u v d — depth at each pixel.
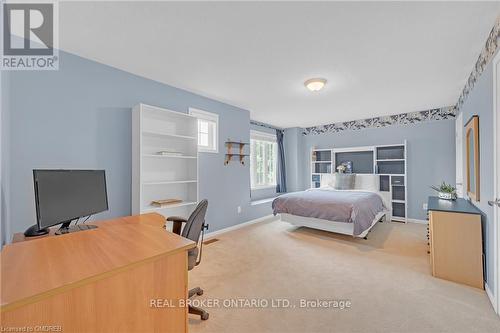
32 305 0.74
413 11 1.68
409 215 4.89
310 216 3.84
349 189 5.04
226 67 2.66
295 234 3.99
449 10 1.67
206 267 2.68
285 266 2.71
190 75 2.89
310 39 2.06
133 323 0.96
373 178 4.98
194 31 1.95
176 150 3.31
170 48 2.24
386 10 1.67
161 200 3.08
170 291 1.08
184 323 1.13
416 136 4.81
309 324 1.71
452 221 2.35
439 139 4.57
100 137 2.57
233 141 4.29
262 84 3.18
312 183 6.08
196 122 3.35
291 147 6.47
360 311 1.86
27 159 2.09
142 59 2.48
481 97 2.27
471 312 1.83
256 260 2.88
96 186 1.85
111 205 2.65
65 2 1.59
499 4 1.60
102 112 2.59
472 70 2.65
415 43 2.12
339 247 3.34
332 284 2.28
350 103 4.14
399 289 2.18
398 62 2.50
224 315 1.82
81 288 0.83
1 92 1.51
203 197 3.77
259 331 1.64
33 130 2.13
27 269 0.89
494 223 1.89
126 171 2.79
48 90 2.22
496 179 1.85
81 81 2.43
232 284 2.29
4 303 0.68
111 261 0.96
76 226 1.73
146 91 2.99
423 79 2.99
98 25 1.87
